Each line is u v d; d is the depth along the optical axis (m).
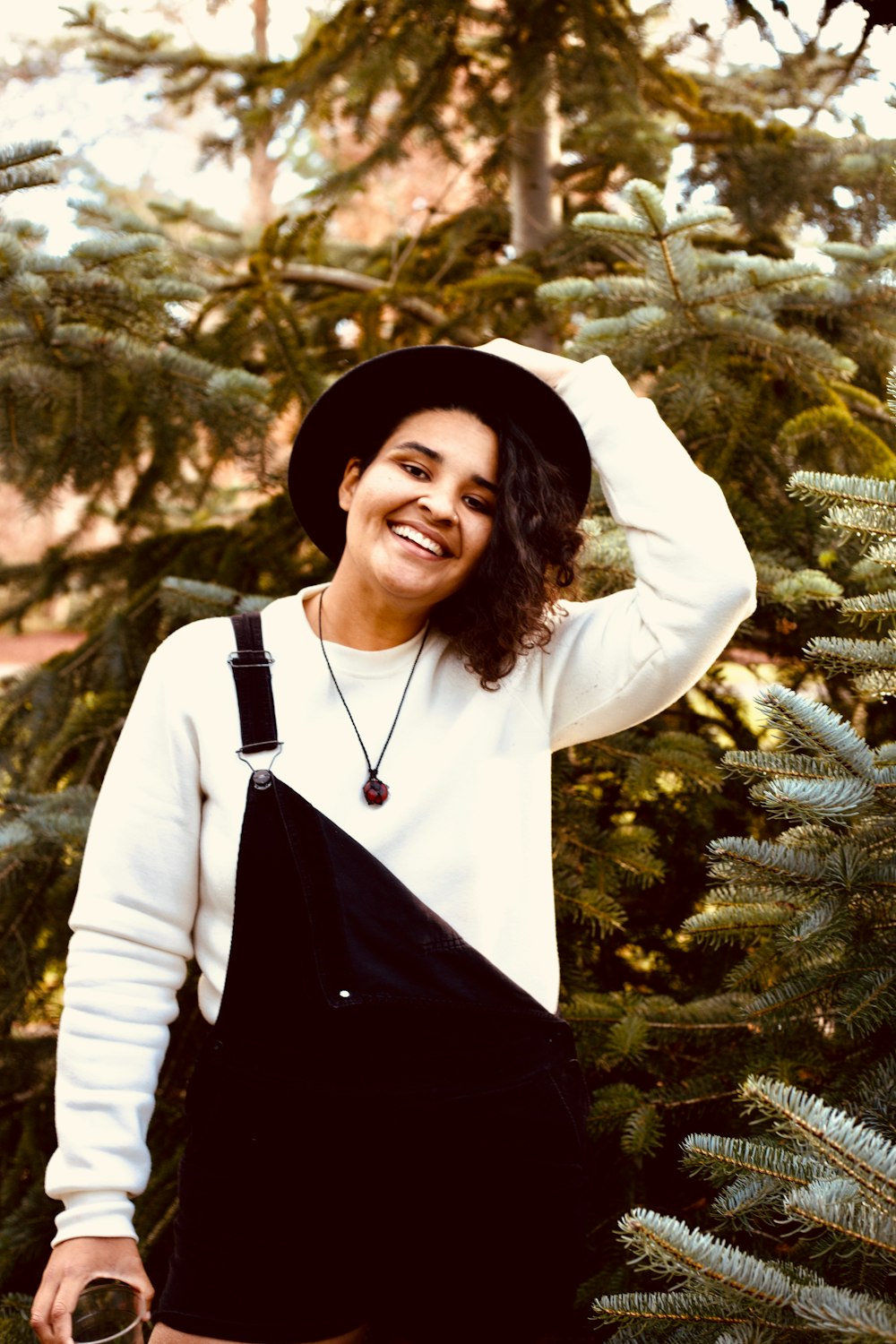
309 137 4.21
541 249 2.94
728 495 2.10
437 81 2.78
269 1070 1.12
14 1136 2.15
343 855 1.13
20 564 2.95
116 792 1.20
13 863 2.02
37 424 2.37
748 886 1.56
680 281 2.10
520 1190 1.12
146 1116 1.18
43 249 2.44
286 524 2.65
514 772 1.22
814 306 2.34
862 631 2.00
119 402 2.52
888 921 1.37
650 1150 1.57
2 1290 1.89
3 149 2.16
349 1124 1.10
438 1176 1.10
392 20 2.76
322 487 1.38
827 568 2.09
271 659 1.22
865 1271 1.14
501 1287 1.13
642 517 1.22
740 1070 1.57
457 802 1.17
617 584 1.82
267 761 1.17
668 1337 1.14
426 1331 1.15
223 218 3.52
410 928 1.12
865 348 2.44
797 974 1.41
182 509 3.35
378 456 1.23
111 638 2.51
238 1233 1.12
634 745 1.97
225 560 2.57
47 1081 2.15
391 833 1.15
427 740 1.20
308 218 2.85
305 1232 1.11
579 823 1.88
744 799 2.24
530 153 3.03
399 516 1.19
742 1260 1.00
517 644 1.23
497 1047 1.13
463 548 1.20
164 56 3.32
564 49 2.67
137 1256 1.15
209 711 1.18
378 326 2.81
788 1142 1.26
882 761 1.31
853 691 2.18
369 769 1.18
